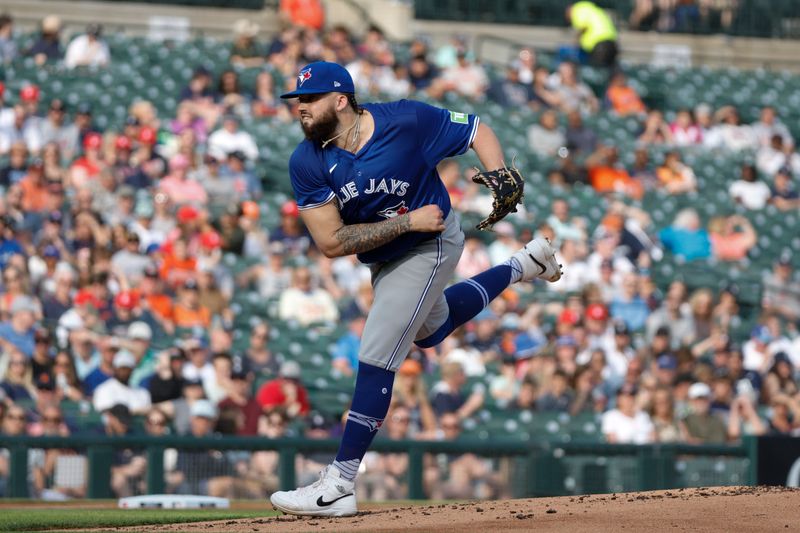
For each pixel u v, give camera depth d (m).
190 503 27.44
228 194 54.19
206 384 41.28
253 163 57.09
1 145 52.91
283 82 63.25
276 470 36.56
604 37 75.69
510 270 20.06
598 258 56.06
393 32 78.62
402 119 17.84
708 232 63.00
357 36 74.75
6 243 44.84
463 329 48.97
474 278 19.91
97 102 60.16
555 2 83.19
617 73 74.88
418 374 43.66
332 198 17.98
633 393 45.25
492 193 17.67
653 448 39.06
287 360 47.41
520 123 67.44
